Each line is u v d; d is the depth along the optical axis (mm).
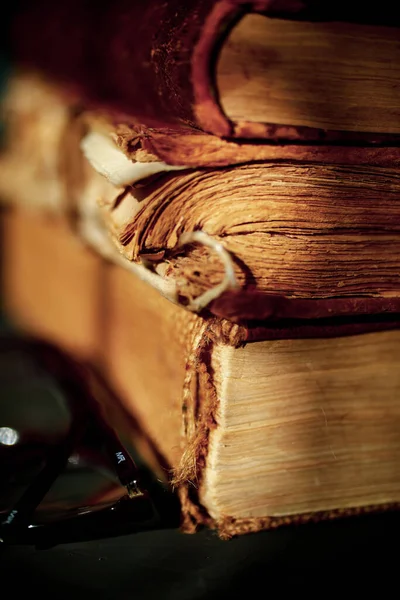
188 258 205
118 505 219
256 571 206
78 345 359
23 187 435
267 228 205
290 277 208
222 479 214
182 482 223
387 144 209
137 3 266
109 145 234
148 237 207
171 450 234
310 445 219
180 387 229
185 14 212
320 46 203
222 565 208
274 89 203
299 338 211
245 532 217
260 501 218
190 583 201
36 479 225
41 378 349
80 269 355
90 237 313
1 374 364
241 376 209
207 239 199
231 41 199
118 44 279
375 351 219
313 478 220
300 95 204
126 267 260
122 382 298
